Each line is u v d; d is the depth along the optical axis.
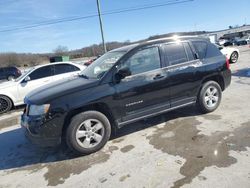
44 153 4.38
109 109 4.12
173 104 4.77
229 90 7.13
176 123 4.92
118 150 4.08
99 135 4.11
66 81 4.69
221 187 2.83
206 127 4.55
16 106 8.66
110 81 4.14
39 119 3.80
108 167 3.59
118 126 4.26
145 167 3.46
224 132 4.25
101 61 4.91
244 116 4.89
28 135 3.95
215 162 3.35
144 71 4.41
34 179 3.55
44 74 8.50
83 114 3.93
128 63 4.30
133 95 4.27
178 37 4.96
